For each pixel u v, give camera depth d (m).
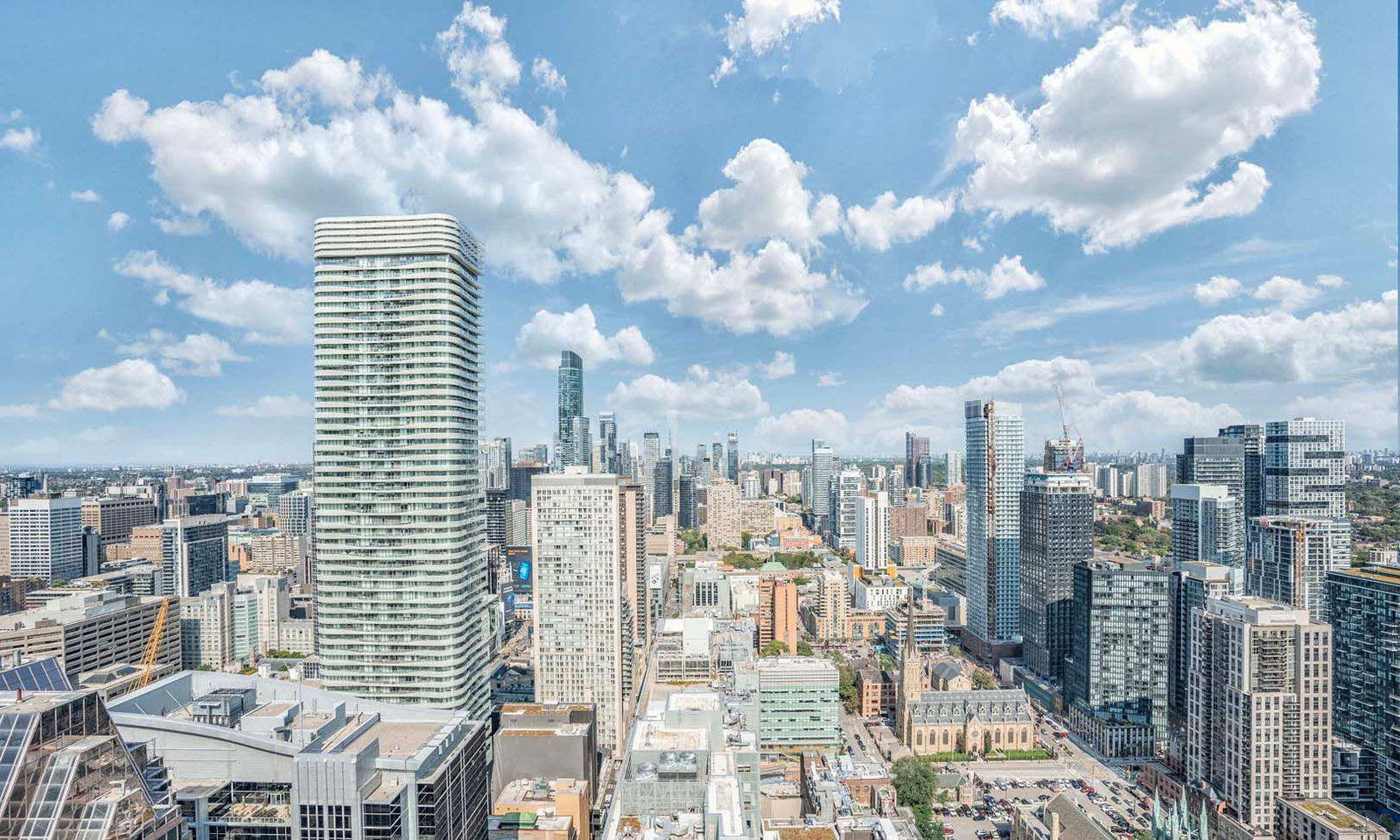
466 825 166.88
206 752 141.38
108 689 195.00
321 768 139.38
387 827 139.00
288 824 139.12
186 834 118.19
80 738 107.31
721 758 196.62
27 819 99.62
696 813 182.25
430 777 148.38
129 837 105.19
